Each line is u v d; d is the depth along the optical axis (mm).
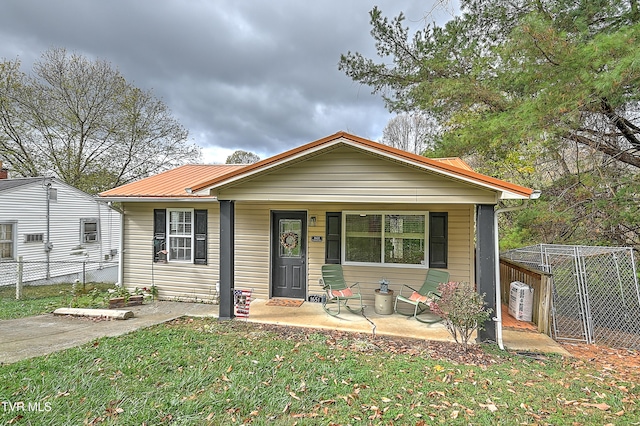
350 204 7777
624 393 3861
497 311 5422
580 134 7902
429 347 5270
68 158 18406
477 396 3686
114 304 7867
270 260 8227
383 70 10219
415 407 3412
